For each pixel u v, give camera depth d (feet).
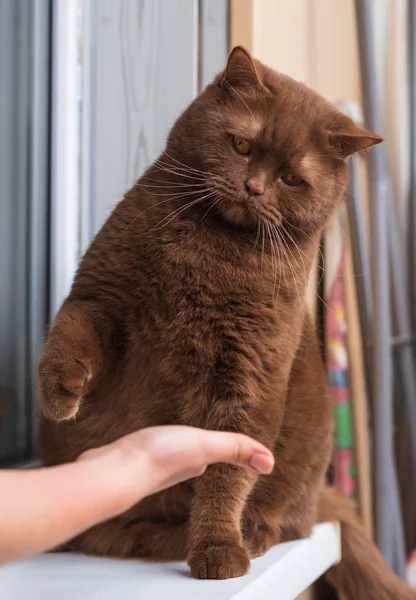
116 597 1.49
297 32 3.18
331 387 3.02
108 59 2.72
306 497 2.09
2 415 2.41
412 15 4.02
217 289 1.79
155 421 1.83
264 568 1.71
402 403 3.72
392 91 4.08
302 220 1.93
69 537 0.98
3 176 2.45
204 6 2.81
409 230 4.04
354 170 3.10
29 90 2.52
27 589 1.54
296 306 1.90
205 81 2.84
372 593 2.47
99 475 1.02
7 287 2.47
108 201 2.71
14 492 0.93
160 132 2.80
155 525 1.85
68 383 1.60
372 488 3.22
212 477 1.72
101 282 1.82
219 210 1.86
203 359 1.79
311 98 2.04
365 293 3.22
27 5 2.49
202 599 1.46
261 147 1.87
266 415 1.79
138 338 1.80
